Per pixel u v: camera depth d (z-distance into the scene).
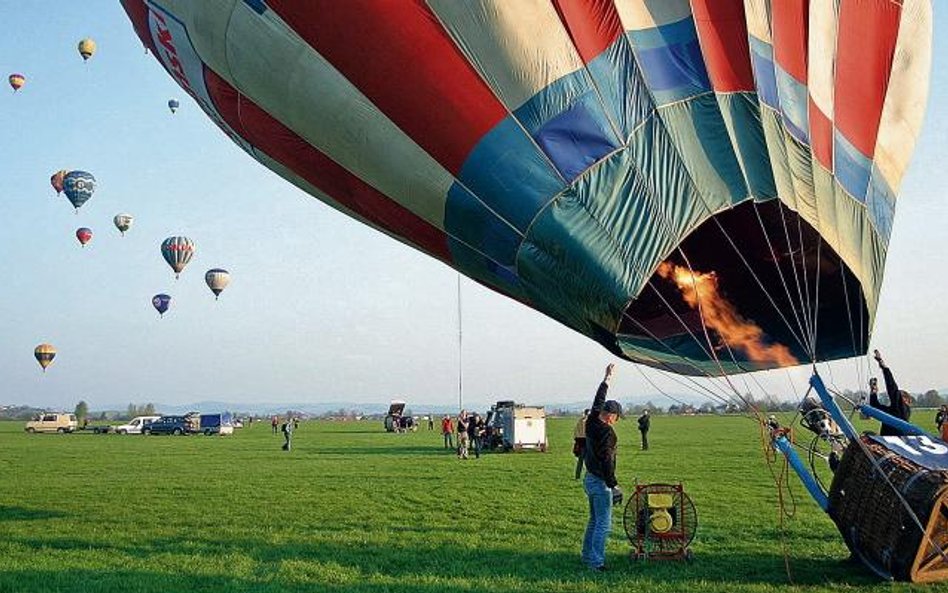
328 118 10.75
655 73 9.91
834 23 11.70
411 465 27.12
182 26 11.89
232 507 15.86
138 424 67.50
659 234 9.53
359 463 28.25
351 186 11.54
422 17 9.98
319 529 13.07
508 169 9.77
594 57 9.84
